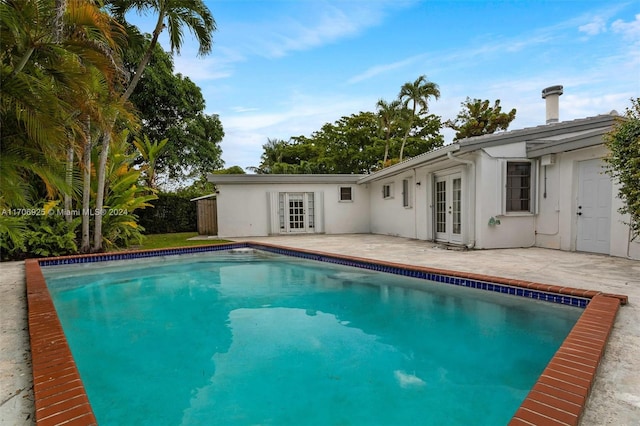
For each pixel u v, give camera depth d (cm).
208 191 1678
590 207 662
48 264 710
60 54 401
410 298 492
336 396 262
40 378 200
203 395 268
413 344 352
